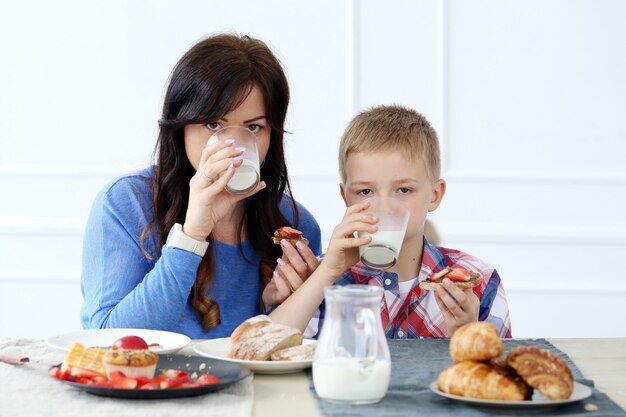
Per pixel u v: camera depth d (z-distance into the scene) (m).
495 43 3.66
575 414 1.04
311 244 2.09
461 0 3.66
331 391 1.09
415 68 3.68
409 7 3.66
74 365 1.18
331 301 1.12
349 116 3.69
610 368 1.34
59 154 3.75
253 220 1.91
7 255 3.77
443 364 1.34
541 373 1.05
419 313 1.90
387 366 1.10
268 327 1.33
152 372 1.18
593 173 3.67
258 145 1.74
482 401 1.04
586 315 3.72
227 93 1.68
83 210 3.75
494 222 3.70
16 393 1.13
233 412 1.04
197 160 1.74
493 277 1.96
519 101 3.68
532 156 3.69
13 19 3.72
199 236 1.59
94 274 1.79
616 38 3.65
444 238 3.70
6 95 3.74
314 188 3.71
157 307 1.58
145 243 1.79
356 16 3.66
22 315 3.78
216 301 1.86
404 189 1.84
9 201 3.76
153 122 3.73
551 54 3.66
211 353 1.39
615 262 3.70
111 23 3.71
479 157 3.69
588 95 3.66
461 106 3.68
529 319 3.73
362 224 1.60
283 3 3.69
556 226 3.69
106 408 1.06
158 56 3.72
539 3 3.65
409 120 1.91
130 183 1.87
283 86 1.78
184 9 3.71
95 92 3.74
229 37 1.79
